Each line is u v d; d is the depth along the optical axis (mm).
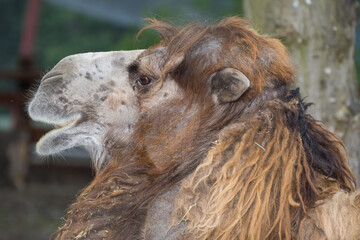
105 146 12766
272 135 11008
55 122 12836
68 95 12797
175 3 38375
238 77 11148
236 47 11617
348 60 16141
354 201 10656
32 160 49375
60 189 45656
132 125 12547
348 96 16047
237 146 10891
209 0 35438
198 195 10758
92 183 12617
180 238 10719
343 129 15883
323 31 15734
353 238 10258
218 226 10430
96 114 12727
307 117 11883
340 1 15914
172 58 11836
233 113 11531
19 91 48219
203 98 11672
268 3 15953
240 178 10625
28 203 41094
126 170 12164
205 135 11562
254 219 10375
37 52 111062
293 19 15719
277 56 11836
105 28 108812
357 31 31234
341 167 11703
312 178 11016
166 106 11977
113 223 11781
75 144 12930
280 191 10586
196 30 12070
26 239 33781
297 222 10492
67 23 111062
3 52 119312
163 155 11766
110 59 12891
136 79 12555
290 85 12594
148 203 11547
